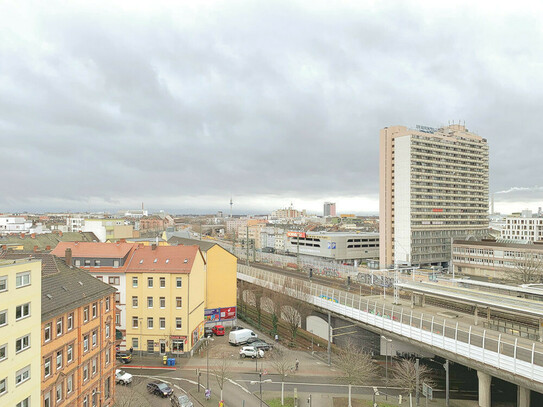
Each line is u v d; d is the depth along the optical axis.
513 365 44.31
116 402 49.84
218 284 84.88
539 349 49.94
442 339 52.50
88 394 43.75
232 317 86.50
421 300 79.12
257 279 105.44
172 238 115.94
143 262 68.88
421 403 52.28
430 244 168.62
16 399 32.06
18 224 186.50
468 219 184.50
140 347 66.81
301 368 63.62
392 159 169.62
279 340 79.19
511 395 56.09
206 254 83.56
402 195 164.62
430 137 169.38
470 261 153.12
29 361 33.66
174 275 66.75
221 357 66.81
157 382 54.78
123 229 151.12
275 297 88.50
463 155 182.88
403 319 64.31
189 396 52.31
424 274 136.50
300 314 81.81
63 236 122.06
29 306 33.78
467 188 184.12
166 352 66.25
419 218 164.62
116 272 67.38
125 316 67.12
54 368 37.72
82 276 48.34
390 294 102.38
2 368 30.53
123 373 56.62
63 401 38.84
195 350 69.81
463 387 58.78
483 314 72.25
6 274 31.23
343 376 60.00
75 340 41.34
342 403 51.53
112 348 49.94
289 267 173.62
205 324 82.81
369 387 57.31
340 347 75.62
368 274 128.12
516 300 61.56
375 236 198.50
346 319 72.75
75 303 41.38
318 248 196.75
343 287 116.12
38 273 34.97
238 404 50.53
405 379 54.31
